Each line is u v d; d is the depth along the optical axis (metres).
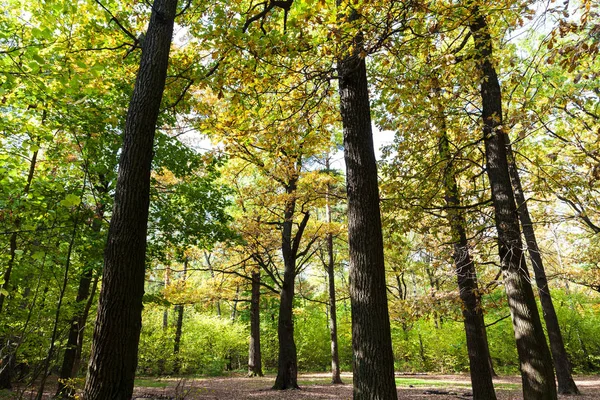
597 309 20.84
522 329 5.58
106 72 8.12
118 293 3.60
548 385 5.26
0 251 5.25
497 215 6.23
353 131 5.16
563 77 8.27
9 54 4.89
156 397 10.84
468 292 8.26
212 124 6.64
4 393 7.58
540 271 11.27
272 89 6.20
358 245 4.71
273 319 27.11
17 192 5.18
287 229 14.17
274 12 6.21
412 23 4.63
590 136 9.05
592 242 13.70
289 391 12.43
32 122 6.70
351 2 4.48
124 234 3.76
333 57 5.25
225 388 13.74
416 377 20.28
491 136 6.36
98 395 3.33
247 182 18.16
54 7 5.85
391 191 7.98
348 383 15.93
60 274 6.93
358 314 4.48
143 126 4.12
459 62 6.27
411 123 7.11
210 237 11.31
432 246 9.84
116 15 6.97
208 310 26.41
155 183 10.59
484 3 4.77
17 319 6.85
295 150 7.54
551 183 7.11
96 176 7.90
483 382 7.87
